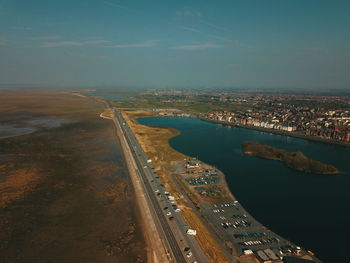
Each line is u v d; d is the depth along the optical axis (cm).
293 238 11475
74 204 13800
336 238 11562
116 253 9944
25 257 9638
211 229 11825
